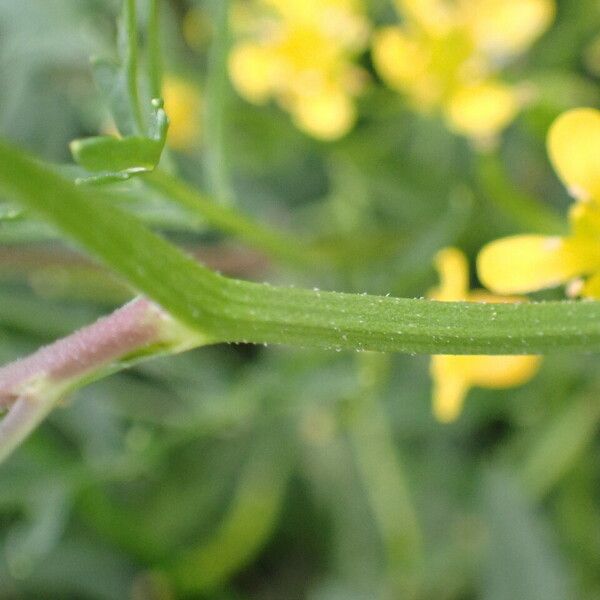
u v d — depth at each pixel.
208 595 0.14
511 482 0.13
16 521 0.14
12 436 0.08
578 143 0.09
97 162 0.08
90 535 0.14
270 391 0.13
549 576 0.12
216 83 0.11
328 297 0.08
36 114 0.15
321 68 0.13
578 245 0.09
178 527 0.14
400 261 0.13
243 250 0.13
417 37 0.12
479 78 0.12
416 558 0.13
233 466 0.15
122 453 0.13
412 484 0.14
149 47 0.09
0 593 0.14
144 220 0.10
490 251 0.09
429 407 0.14
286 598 0.15
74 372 0.08
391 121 0.14
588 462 0.13
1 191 0.07
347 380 0.12
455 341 0.08
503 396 0.13
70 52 0.14
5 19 0.14
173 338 0.08
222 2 0.11
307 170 0.15
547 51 0.14
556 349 0.08
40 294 0.14
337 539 0.14
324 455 0.14
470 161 0.14
